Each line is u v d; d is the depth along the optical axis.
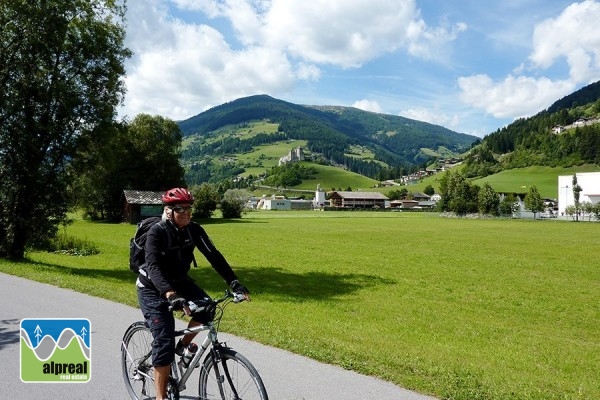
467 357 9.94
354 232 60.53
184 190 4.84
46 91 22.84
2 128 22.94
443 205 131.12
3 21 22.53
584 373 9.74
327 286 21.98
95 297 11.48
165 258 4.84
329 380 6.15
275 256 34.06
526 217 123.94
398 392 5.79
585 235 58.94
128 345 5.75
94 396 5.65
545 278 25.89
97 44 24.28
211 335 4.68
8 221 23.69
